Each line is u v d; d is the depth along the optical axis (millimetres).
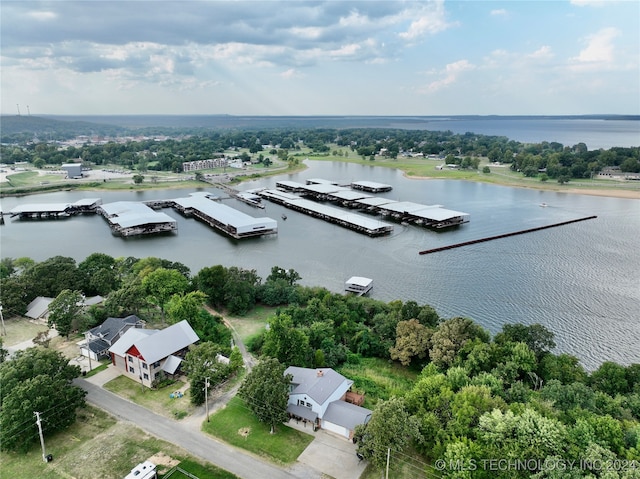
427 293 123750
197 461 56812
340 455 58250
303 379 70062
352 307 105688
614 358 90375
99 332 87000
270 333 80812
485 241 175000
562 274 137375
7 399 60031
